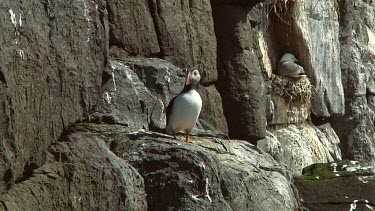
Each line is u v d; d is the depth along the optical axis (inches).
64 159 422.9
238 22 632.4
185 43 592.4
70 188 408.8
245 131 625.9
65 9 484.1
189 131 514.6
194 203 434.3
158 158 448.5
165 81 556.4
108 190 414.9
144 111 539.5
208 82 609.9
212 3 635.5
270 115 690.2
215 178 443.2
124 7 556.7
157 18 577.3
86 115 502.0
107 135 480.1
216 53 624.1
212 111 604.1
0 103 396.2
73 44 488.7
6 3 423.5
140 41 566.3
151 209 440.1
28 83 434.3
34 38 449.7
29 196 392.8
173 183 438.6
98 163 421.7
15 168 400.5
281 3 705.6
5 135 398.0
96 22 512.7
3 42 413.4
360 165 628.7
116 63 537.6
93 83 511.5
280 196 488.1
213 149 514.0
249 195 460.4
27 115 427.8
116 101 525.7
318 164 639.8
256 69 639.1
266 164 538.0
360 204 568.4
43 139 442.6
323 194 576.4
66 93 478.0
